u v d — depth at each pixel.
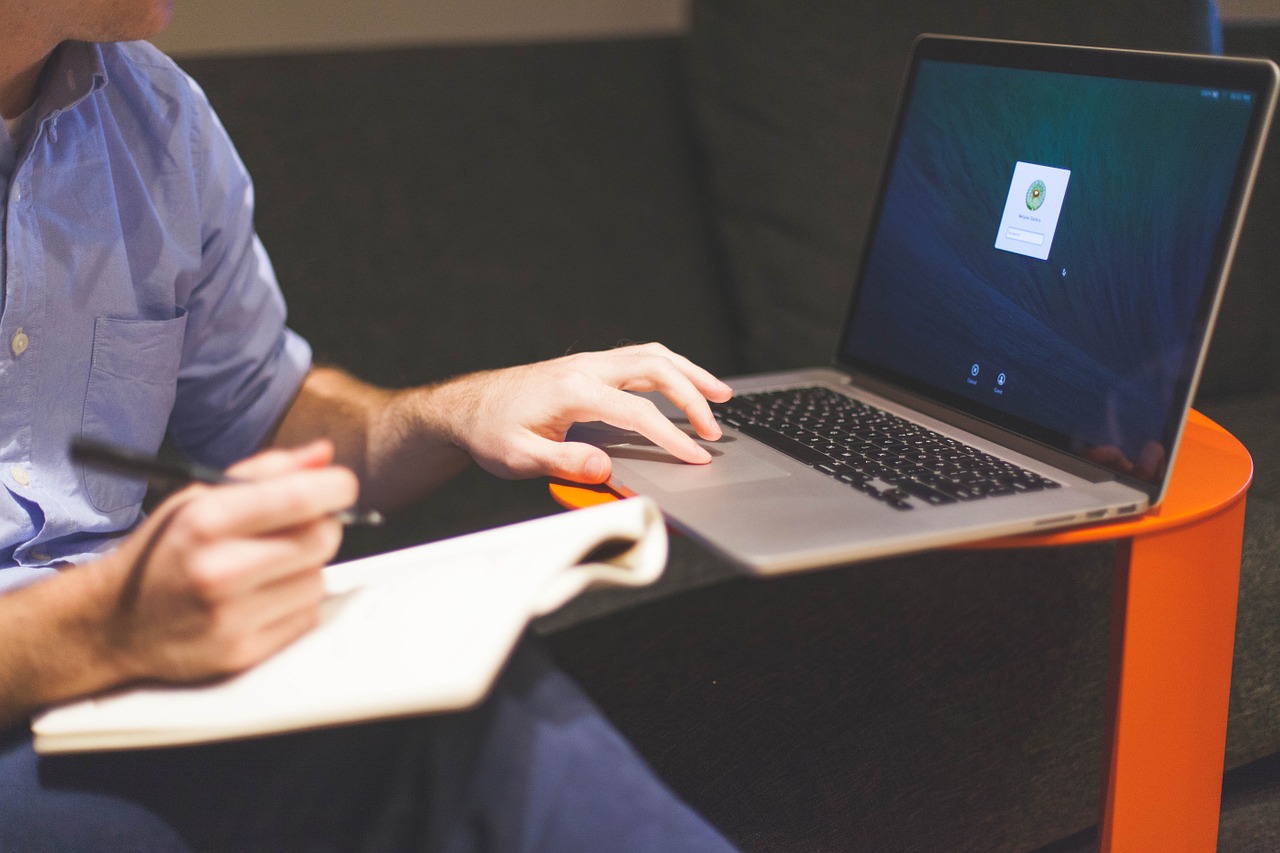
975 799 0.87
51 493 0.79
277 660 0.49
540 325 1.32
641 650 0.95
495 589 0.50
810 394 0.96
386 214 1.25
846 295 1.36
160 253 0.88
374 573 0.60
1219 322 1.34
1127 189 0.74
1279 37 1.43
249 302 0.99
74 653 0.51
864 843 0.81
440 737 0.50
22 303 0.76
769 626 0.97
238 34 1.46
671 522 0.64
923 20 1.33
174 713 0.47
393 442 0.92
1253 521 1.03
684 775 0.79
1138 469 0.68
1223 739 0.76
